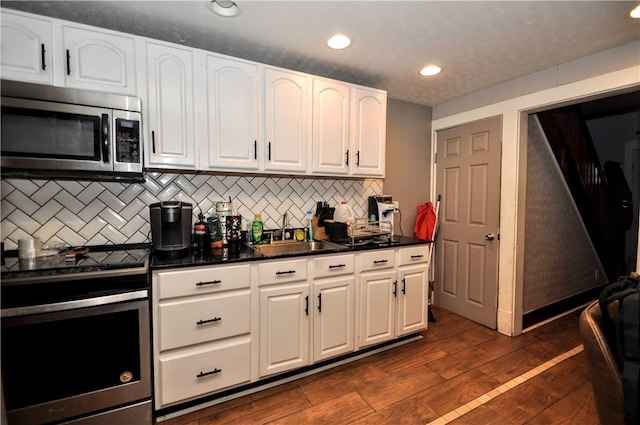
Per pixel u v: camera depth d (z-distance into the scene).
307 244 2.58
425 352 2.47
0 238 1.62
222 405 1.84
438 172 3.42
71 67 1.63
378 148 2.67
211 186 2.33
